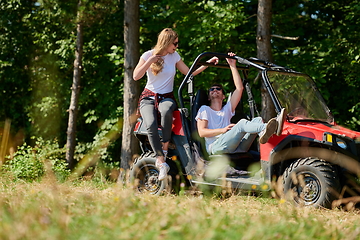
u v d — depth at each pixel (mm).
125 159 32781
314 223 10281
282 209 12281
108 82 41875
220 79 36688
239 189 16250
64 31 41844
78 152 41156
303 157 16031
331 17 40219
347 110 36812
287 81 17312
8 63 45031
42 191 11906
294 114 16766
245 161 17484
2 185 16625
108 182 22172
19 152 28703
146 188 18375
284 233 8758
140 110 17609
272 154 15570
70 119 38688
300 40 39688
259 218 10055
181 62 18109
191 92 18203
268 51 29391
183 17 36344
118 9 38312
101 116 41969
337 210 14672
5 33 46125
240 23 34875
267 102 28797
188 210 10508
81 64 38906
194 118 17672
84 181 20969
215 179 16688
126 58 33031
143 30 39281
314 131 15383
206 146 17422
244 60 17766
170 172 17672
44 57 44469
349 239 9477
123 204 9664
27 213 8641
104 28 41469
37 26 44531
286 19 37594
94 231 7684
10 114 47969
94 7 36531
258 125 15672
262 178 15789
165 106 17031
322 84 36094
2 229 7477
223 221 9375
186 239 7512
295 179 15266
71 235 7449
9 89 48000
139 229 8164
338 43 35344
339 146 15125
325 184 14727
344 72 35062
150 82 17469
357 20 35875
